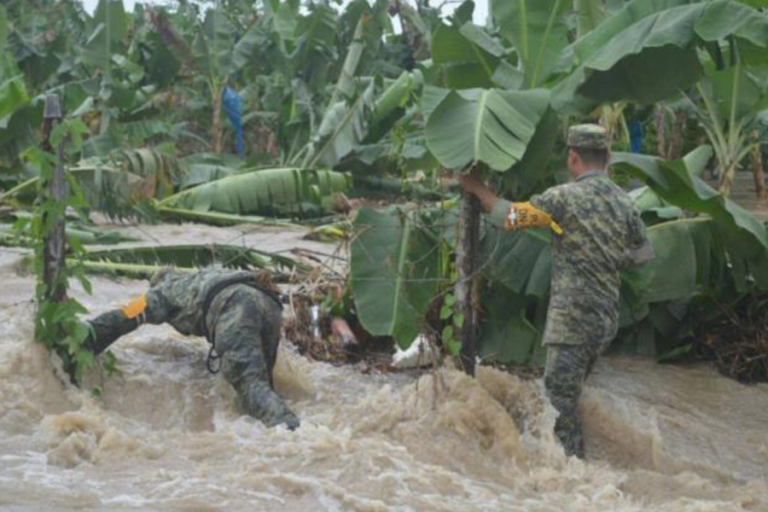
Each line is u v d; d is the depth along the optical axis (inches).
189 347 297.3
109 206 566.3
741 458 265.1
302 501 195.5
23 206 562.6
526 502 211.9
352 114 751.1
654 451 255.4
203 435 233.3
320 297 322.0
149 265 417.7
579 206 243.3
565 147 316.5
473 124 253.0
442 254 294.4
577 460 239.8
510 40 301.3
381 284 285.9
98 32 775.1
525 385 262.7
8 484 193.5
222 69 876.0
